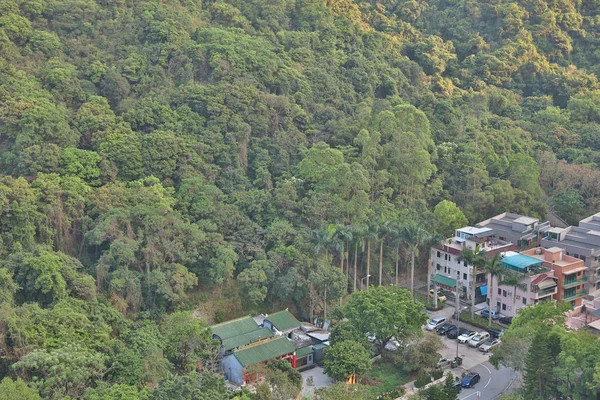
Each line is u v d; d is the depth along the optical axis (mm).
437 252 117125
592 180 134375
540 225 121250
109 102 125188
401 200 123000
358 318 90875
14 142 110062
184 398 68500
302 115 131625
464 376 86812
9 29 125250
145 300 96875
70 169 106250
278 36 149500
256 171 119125
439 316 107125
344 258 109875
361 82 150375
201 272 103562
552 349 76812
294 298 104750
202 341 86625
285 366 84312
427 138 130625
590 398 71312
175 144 114500
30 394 68062
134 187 107625
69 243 100938
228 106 124750
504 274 101062
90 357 76562
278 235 107000
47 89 120938
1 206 94375
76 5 138000
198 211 107375
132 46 134625
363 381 87250
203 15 147750
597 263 109625
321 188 114500
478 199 126875
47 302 88500
